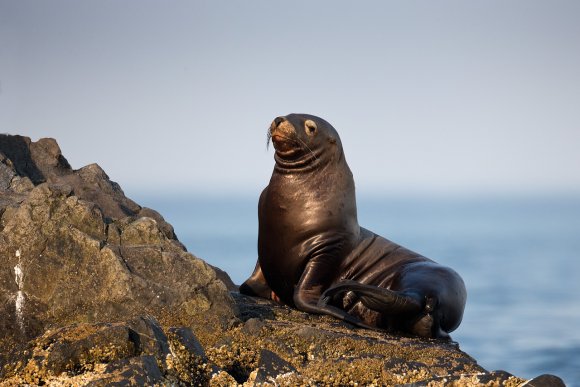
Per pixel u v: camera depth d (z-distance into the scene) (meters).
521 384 27.64
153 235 36.88
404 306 42.16
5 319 33.34
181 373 27.53
